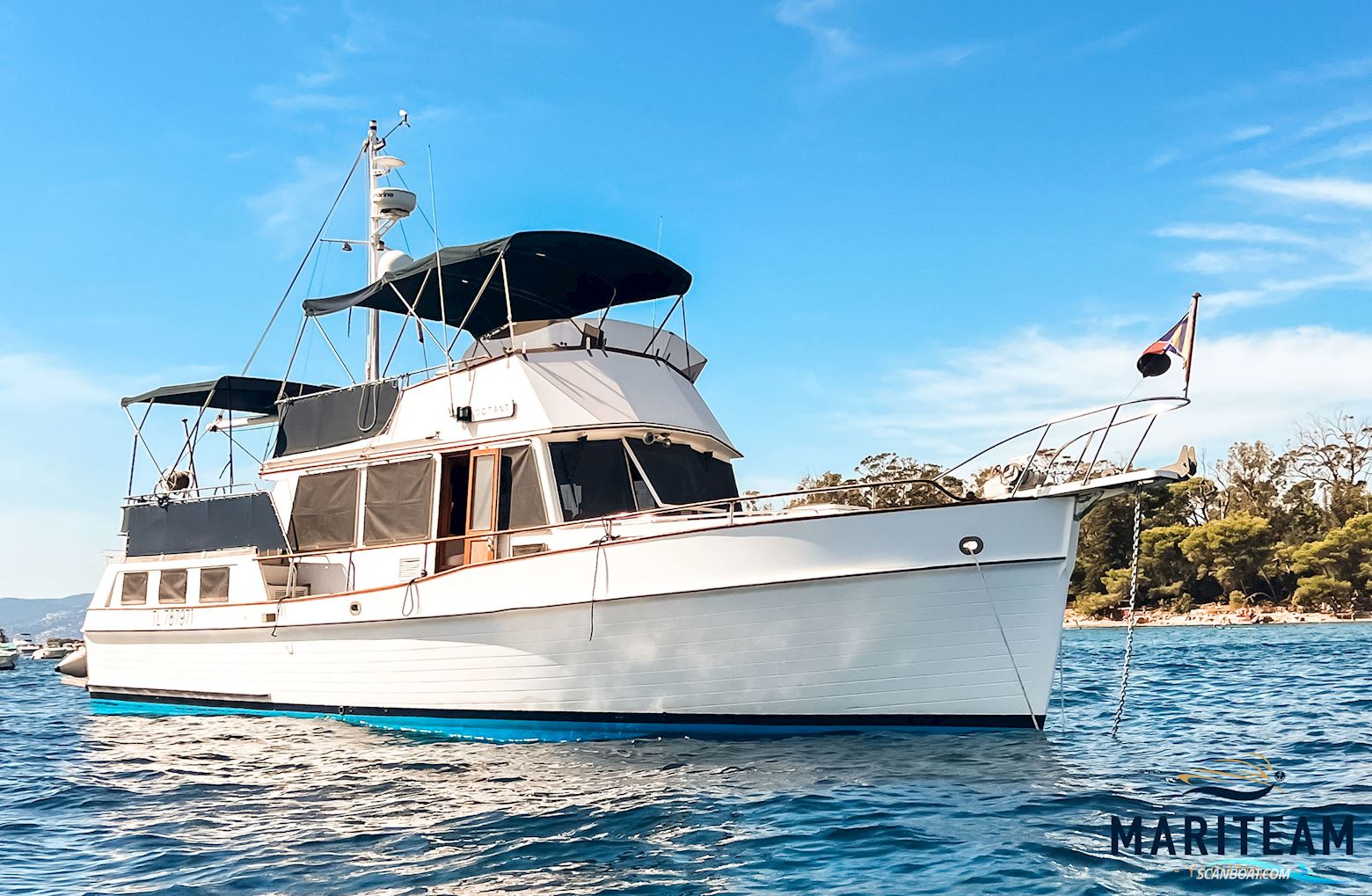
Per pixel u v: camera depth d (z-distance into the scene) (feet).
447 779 37.40
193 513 57.26
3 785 41.01
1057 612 38.11
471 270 51.39
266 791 37.35
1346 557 209.77
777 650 39.88
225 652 53.26
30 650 254.06
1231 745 41.83
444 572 44.91
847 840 27.89
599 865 26.61
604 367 48.98
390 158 63.77
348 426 53.67
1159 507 241.76
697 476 50.06
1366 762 37.73
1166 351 36.73
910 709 39.55
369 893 25.26
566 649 42.34
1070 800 31.45
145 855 29.89
